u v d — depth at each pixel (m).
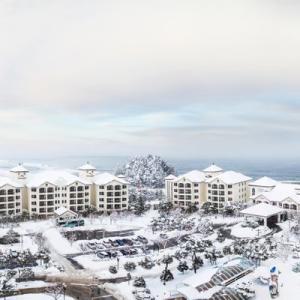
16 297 83.50
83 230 140.88
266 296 82.38
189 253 107.75
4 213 159.62
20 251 113.19
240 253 107.31
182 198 182.50
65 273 97.81
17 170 169.25
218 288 81.69
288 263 99.44
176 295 83.56
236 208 158.62
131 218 156.38
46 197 163.62
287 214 146.75
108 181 172.25
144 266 100.25
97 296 84.56
